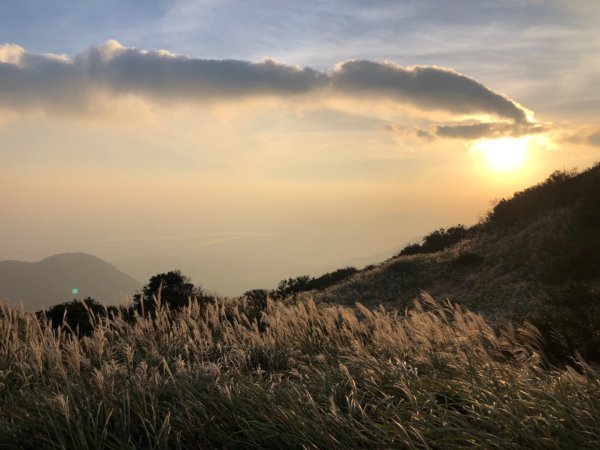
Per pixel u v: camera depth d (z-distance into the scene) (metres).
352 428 4.11
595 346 7.75
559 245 23.42
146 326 8.62
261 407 4.66
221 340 8.58
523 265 24.23
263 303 12.84
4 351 7.28
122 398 4.82
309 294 31.14
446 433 3.98
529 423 3.99
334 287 32.25
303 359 7.52
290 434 4.23
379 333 7.66
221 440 4.38
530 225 28.53
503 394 4.57
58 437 4.17
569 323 8.76
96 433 4.25
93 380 5.68
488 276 25.03
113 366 6.05
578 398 4.43
